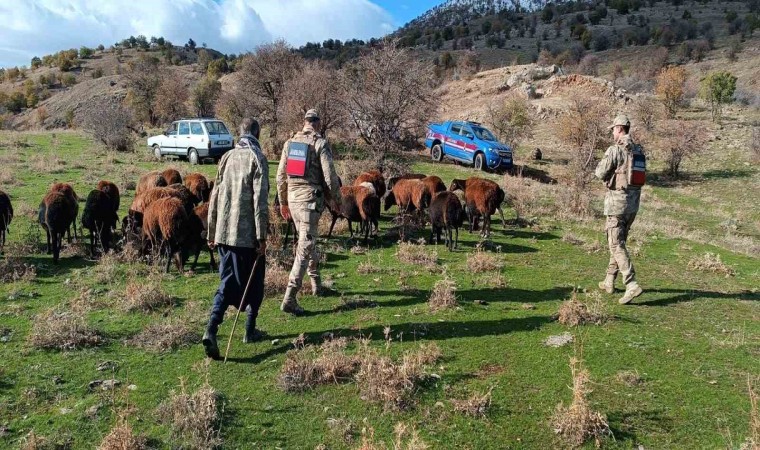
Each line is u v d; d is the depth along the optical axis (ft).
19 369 15.70
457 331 18.57
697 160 86.53
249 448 12.34
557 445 12.57
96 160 62.59
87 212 27.76
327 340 17.39
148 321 19.26
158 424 13.10
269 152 74.64
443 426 13.19
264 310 20.33
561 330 18.79
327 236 32.83
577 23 310.24
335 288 23.04
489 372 15.70
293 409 13.82
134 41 400.88
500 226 38.11
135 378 15.31
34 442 12.16
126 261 26.66
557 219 42.04
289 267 25.59
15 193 41.86
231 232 16.43
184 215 24.48
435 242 32.50
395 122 59.11
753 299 23.35
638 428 13.23
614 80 152.76
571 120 82.33
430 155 83.56
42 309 20.49
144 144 86.48
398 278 24.75
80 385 14.93
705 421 13.52
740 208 62.69
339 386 14.85
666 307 21.75
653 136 93.09
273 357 16.52
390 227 35.99
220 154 66.85
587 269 27.40
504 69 146.61
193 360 16.37
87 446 12.33
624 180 21.25
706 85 107.55
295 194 19.58
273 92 87.51
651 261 30.45
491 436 12.84
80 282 23.62
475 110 120.47
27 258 27.17
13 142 73.72
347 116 65.10
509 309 20.84
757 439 11.85
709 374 15.88
